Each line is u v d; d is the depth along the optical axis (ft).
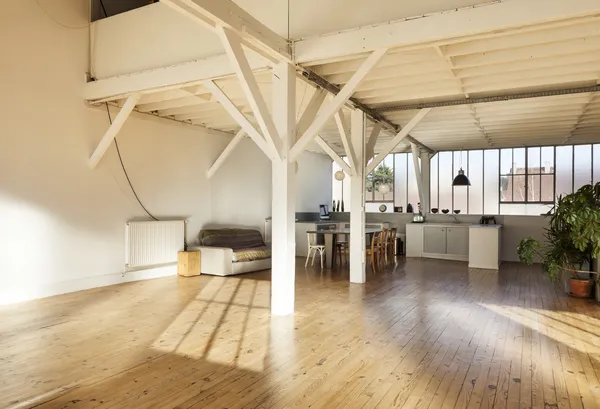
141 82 20.04
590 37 15.05
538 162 39.47
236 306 18.04
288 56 16.21
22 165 19.22
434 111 25.34
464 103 22.21
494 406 9.02
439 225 35.12
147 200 25.40
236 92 21.99
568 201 19.72
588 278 20.85
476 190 42.27
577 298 20.11
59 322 15.52
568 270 21.54
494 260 29.60
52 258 20.42
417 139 35.24
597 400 9.32
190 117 26.89
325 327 14.92
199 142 29.07
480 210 42.06
